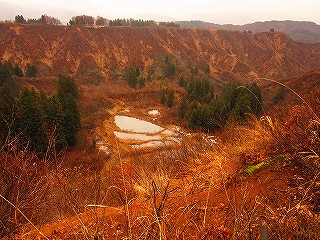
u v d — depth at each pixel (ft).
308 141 9.37
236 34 607.78
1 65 251.60
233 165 11.34
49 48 430.61
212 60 533.14
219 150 14.40
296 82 231.50
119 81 391.65
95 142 145.28
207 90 271.69
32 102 98.43
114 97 265.95
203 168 12.60
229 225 6.65
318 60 571.28
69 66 413.39
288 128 10.69
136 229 6.91
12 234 6.95
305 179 8.13
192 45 550.36
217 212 7.65
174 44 521.24
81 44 443.73
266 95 236.84
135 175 13.33
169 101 243.40
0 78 237.86
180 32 565.53
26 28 438.81
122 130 185.78
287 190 8.04
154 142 160.35
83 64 418.72
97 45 458.09
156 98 279.49
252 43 596.29
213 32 598.34
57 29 457.27
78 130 140.56
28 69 345.10
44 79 298.35
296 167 8.96
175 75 418.10
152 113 236.84
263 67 542.16
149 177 12.66
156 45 498.28
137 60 462.60
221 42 584.81
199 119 148.87
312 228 5.93
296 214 6.39
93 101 244.22
